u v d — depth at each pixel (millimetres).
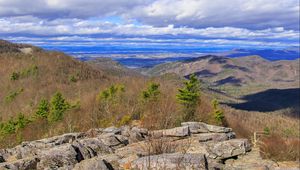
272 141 12680
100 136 11469
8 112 78812
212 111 25516
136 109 23172
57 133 21984
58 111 30562
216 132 12445
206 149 10125
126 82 48594
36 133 25594
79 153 8906
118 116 23094
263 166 8969
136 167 7066
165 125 15188
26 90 113250
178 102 23922
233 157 10383
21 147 11141
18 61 151750
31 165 8344
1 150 10922
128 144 10812
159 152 7891
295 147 12477
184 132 11328
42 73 131625
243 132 23875
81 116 24844
